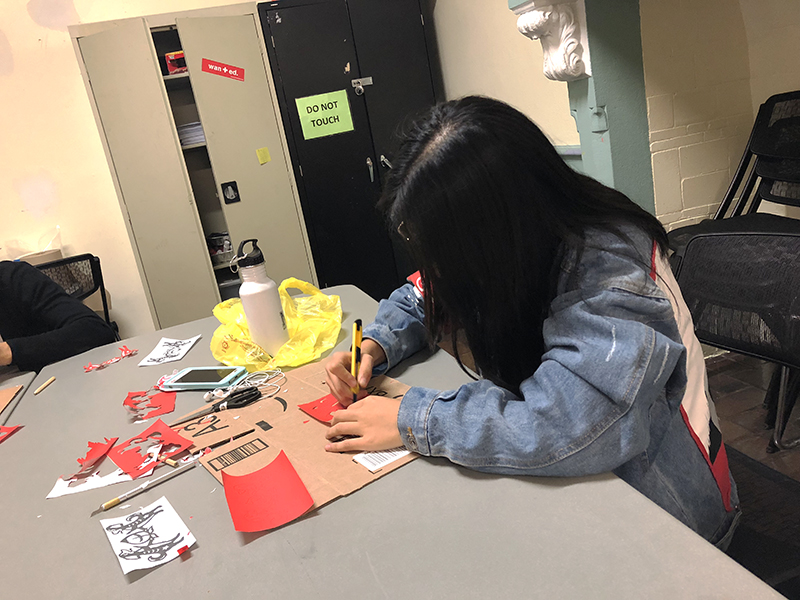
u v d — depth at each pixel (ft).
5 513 2.52
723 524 2.49
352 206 10.02
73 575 2.04
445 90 10.73
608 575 1.66
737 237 3.03
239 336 3.86
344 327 4.16
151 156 9.17
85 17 9.39
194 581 1.90
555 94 7.57
